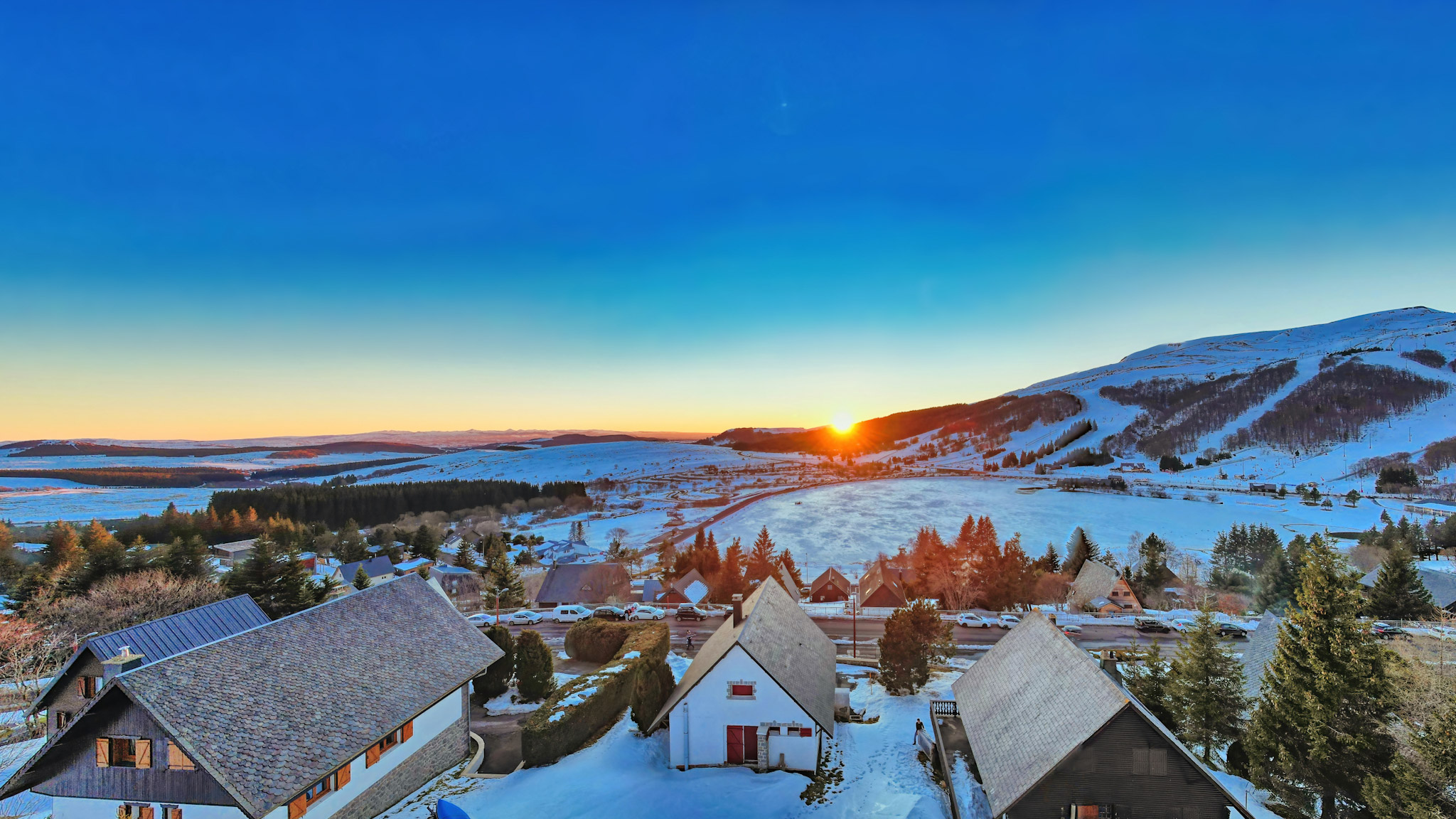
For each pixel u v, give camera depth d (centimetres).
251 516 15938
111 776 2441
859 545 15362
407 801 3078
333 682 2961
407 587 3869
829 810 3061
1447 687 3222
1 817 2839
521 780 3266
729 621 4272
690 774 3384
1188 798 2608
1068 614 7219
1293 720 3189
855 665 5391
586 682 4141
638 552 14988
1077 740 2639
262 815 2258
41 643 4822
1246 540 12338
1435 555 10875
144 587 5925
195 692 2498
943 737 3662
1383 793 2798
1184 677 3897
